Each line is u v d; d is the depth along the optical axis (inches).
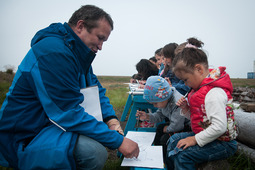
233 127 56.1
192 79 59.1
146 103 89.3
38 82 48.5
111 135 53.7
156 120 87.2
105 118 71.9
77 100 52.8
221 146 56.1
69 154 47.8
